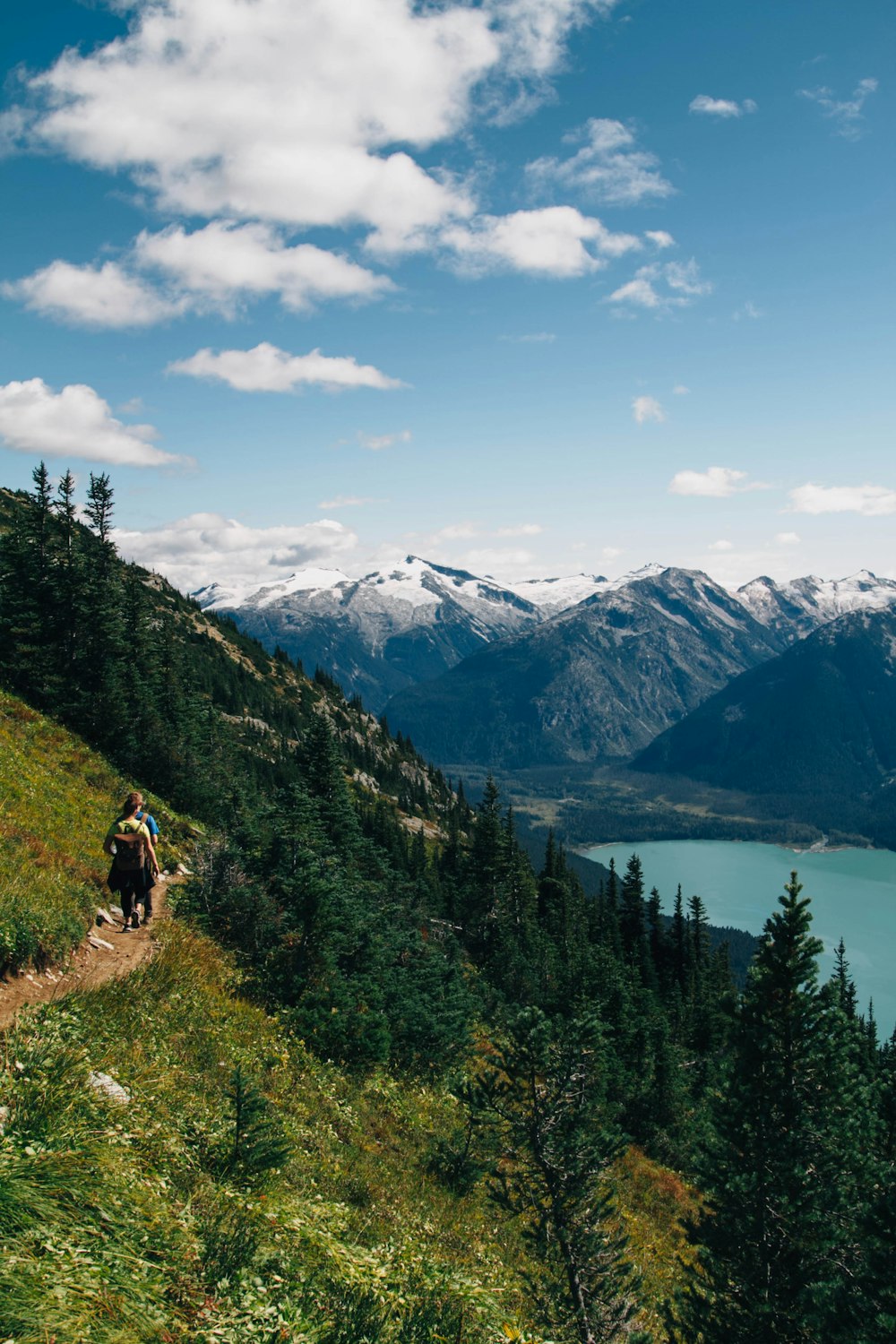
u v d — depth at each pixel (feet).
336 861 87.10
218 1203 24.79
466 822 518.78
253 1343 17.74
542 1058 51.29
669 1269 70.28
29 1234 17.16
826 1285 49.47
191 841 114.01
